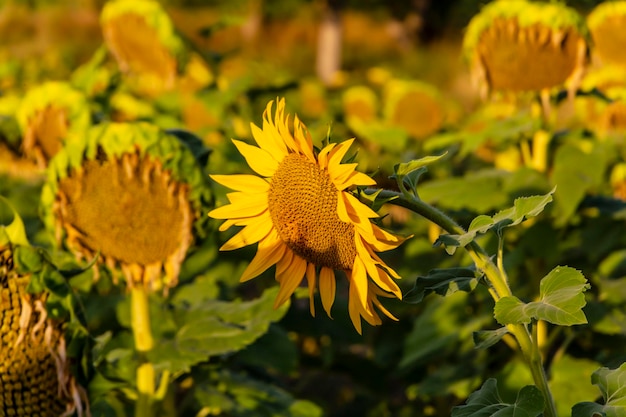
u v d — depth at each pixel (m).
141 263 2.81
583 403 1.92
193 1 32.62
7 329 2.21
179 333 2.95
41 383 2.24
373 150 5.25
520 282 4.05
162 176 2.76
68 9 28.33
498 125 3.73
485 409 1.88
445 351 3.86
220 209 2.07
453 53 28.09
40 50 22.98
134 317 2.90
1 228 2.21
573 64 3.50
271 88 4.88
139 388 2.92
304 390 5.43
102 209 2.75
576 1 4.09
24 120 3.67
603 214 3.54
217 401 3.23
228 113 4.90
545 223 3.59
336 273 5.28
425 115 5.74
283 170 2.01
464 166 5.16
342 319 4.10
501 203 3.46
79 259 2.80
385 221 5.00
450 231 1.96
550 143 3.77
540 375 1.95
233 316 2.99
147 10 4.29
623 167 4.18
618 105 4.43
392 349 4.74
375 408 4.93
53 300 2.23
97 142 2.73
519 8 3.46
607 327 3.32
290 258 2.08
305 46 29.86
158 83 5.09
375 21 31.39
